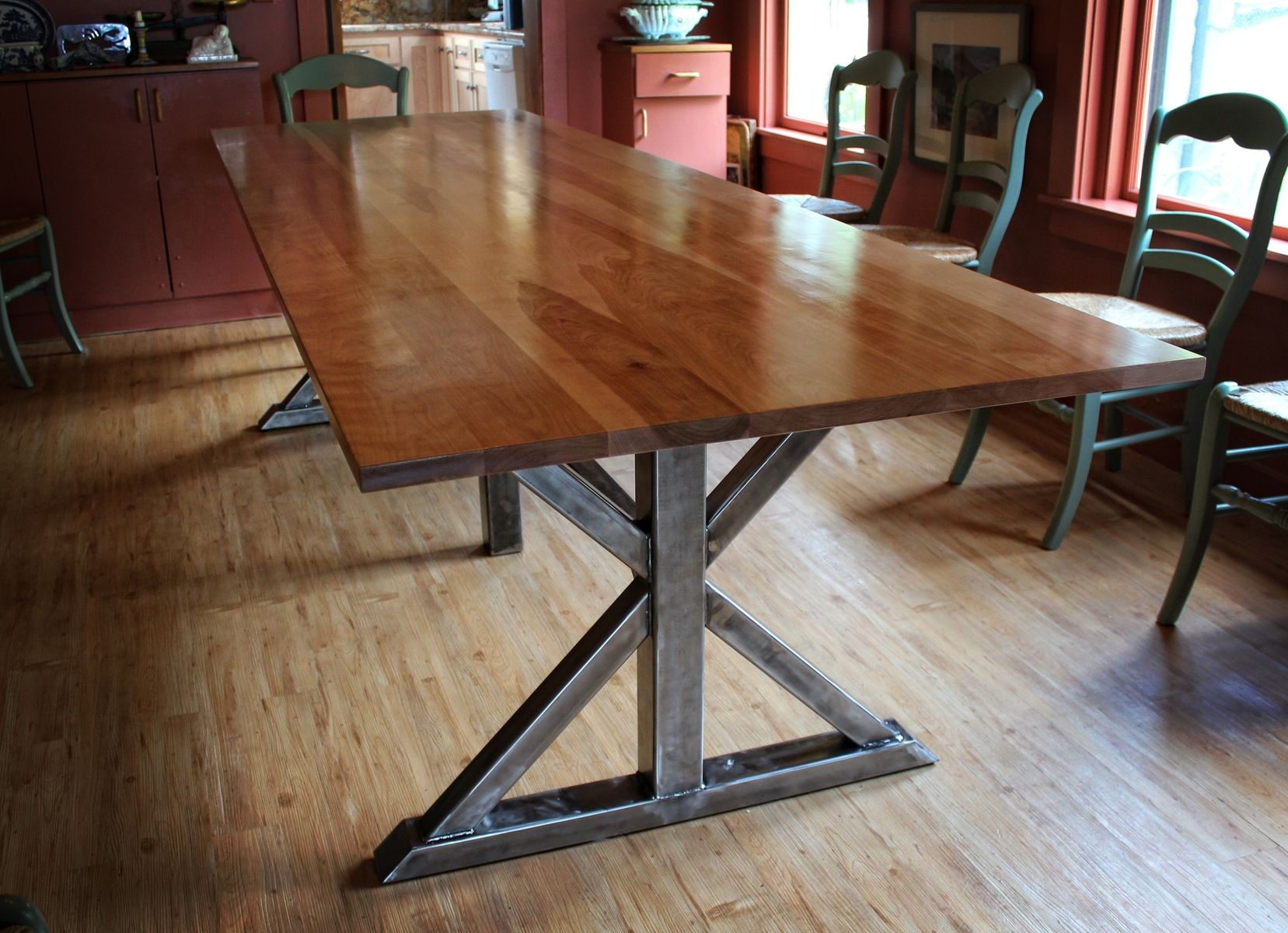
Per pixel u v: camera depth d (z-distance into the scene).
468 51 7.37
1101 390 1.42
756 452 1.73
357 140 3.35
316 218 2.31
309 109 4.70
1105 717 2.05
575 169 2.85
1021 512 2.86
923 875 1.70
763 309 1.67
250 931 1.61
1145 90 3.18
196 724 2.08
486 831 1.72
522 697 2.15
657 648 1.70
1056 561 2.61
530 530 2.82
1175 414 3.07
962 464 3.00
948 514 2.86
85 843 1.79
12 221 3.89
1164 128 2.74
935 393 1.34
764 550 2.68
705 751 1.97
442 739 2.03
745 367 1.42
